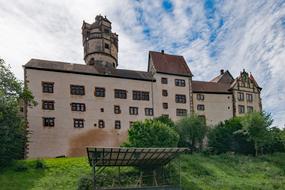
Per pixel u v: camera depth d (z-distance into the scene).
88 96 53.03
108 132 52.66
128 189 30.70
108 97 54.34
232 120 54.75
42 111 49.47
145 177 35.44
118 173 35.47
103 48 63.69
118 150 30.02
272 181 37.06
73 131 50.56
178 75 60.75
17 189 30.83
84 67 55.50
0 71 42.53
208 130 52.91
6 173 34.78
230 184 35.19
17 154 40.47
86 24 67.81
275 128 52.97
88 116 52.16
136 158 32.84
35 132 48.09
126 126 54.16
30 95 44.97
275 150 52.47
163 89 58.78
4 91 41.25
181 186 33.75
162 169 36.81
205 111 61.12
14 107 41.03
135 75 58.22
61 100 51.09
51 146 48.53
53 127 49.50
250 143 51.44
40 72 50.94
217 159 46.00
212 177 37.81
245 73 66.69
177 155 34.03
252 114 51.34
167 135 39.12
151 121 40.94
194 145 51.22
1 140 37.06
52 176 34.88
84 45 66.69
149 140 37.97
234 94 63.69
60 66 53.28
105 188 29.91
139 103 56.22
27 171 35.72
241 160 45.88
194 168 39.94
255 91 66.50
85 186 31.66
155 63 61.03
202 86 63.97
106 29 65.62
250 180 37.50
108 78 55.31
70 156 49.28
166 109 57.88
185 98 60.00
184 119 52.06
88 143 50.91
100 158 31.20
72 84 52.50
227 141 51.59
